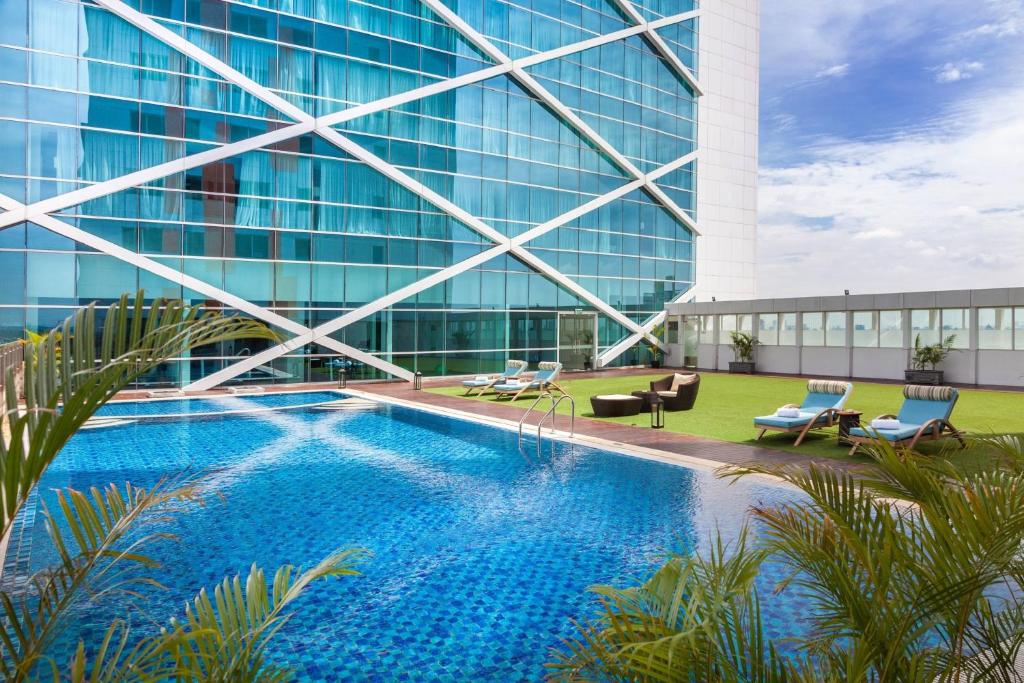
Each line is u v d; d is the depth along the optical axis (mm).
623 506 8250
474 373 26844
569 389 22672
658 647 2430
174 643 2572
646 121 32938
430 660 4531
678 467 10492
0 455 2033
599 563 6328
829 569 2770
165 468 10555
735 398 20078
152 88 19969
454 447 12320
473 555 6551
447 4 25719
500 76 27438
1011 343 23359
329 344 23062
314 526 7508
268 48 21938
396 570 6156
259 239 21797
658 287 33875
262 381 22078
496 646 4727
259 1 21750
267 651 4648
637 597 2912
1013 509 2271
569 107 29562
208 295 20781
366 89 23938
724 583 2949
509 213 27719
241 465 10766
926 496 2688
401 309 24844
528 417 16047
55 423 2016
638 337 32875
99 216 19141
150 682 2578
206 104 20812
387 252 24469
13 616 2564
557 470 10328
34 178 18234
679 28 34438
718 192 36500
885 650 2473
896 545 2553
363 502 8492
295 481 9648
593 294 30781
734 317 31625
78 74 18875
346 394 21000
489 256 27031
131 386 20406
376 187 24203
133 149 19656
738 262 37562
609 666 2727
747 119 37938
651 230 33438
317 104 22875
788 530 2941
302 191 22625
